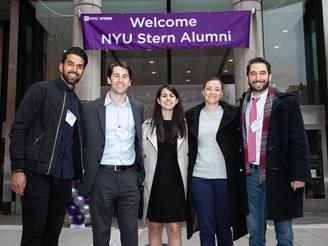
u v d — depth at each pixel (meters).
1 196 11.27
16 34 11.46
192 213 3.94
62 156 3.21
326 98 10.72
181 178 3.85
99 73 9.15
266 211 3.50
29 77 11.34
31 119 3.09
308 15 11.27
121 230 3.52
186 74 10.73
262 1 11.25
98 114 3.54
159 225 3.97
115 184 3.45
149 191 3.81
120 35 8.46
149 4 10.91
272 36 11.23
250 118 3.67
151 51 10.86
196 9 10.88
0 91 12.49
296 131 3.42
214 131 3.87
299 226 7.59
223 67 10.66
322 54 10.95
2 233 6.81
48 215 3.25
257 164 3.54
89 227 7.83
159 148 3.87
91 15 8.54
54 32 11.19
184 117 4.04
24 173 3.02
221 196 3.82
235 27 8.43
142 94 10.64
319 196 10.39
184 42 8.41
